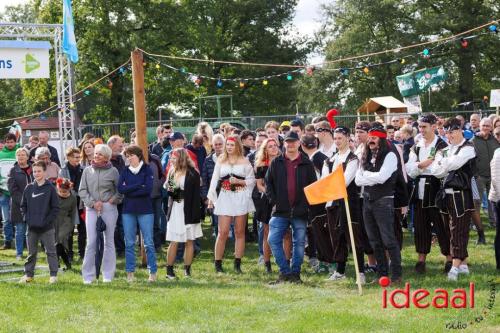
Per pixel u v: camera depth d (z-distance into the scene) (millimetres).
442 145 9258
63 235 10891
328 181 8508
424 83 21469
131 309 7777
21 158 12031
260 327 6840
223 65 44062
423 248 9500
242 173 10250
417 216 9555
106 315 7523
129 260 9656
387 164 8547
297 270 9281
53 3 35562
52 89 36094
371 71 39438
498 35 39000
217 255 10336
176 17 36781
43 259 12141
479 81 41000
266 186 9273
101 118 39062
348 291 8531
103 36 34938
